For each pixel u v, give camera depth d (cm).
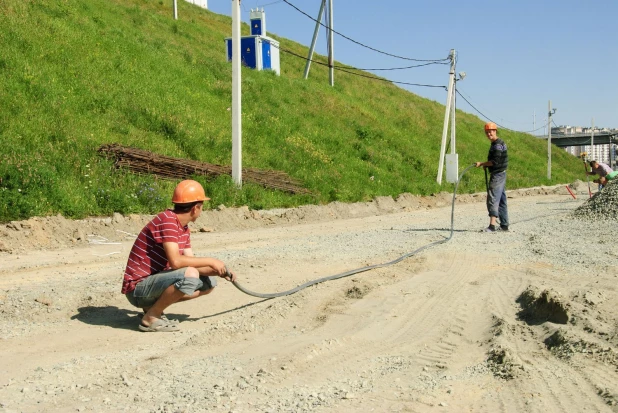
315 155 2362
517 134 5725
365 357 512
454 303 679
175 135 1925
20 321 617
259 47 3247
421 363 495
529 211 1847
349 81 4216
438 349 532
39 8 2250
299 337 570
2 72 1744
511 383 436
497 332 562
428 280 790
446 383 443
